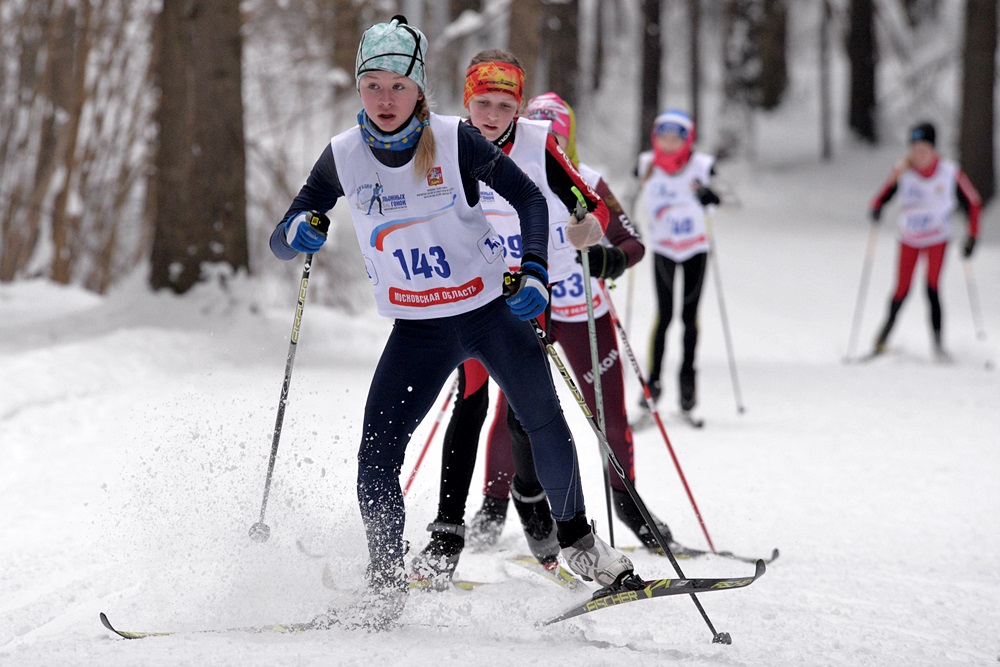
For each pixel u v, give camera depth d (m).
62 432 19.72
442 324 9.74
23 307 37.41
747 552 13.30
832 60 111.94
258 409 20.67
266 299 39.16
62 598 10.36
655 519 12.91
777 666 8.55
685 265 23.62
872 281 54.06
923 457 19.84
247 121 45.75
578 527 9.86
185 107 33.78
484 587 11.07
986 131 68.75
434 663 8.10
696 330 23.69
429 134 9.32
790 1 98.94
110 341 27.45
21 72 50.25
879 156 86.06
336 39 45.84
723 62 89.38
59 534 13.16
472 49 47.50
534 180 10.94
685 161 23.62
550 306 11.90
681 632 9.65
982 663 8.93
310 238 9.50
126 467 16.59
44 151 48.84
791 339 43.31
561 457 9.73
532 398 9.69
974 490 17.09
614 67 117.00
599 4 105.81
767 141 92.81
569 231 10.47
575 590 10.91
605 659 8.38
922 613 10.61
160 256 34.03
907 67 95.25
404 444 9.80
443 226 9.47
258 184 42.06
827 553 13.23
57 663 7.93
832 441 21.55
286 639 8.78
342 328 35.91
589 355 12.83
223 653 8.21
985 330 43.81
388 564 9.41
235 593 9.89
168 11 33.81
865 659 8.88
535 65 44.53
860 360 37.69
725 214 71.69
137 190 50.59
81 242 47.06
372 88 9.11
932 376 32.75
